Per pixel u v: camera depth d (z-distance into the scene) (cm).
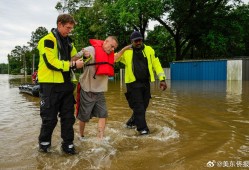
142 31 3228
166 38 3688
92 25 3198
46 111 435
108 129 571
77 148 460
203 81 2183
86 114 494
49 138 444
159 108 825
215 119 662
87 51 468
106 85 497
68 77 447
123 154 427
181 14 3027
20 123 641
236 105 862
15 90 1631
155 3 2678
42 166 387
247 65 2239
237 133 537
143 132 536
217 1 2988
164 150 442
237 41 3184
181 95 1167
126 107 855
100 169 373
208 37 2822
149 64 567
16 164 394
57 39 435
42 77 435
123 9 2664
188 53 3981
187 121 645
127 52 566
